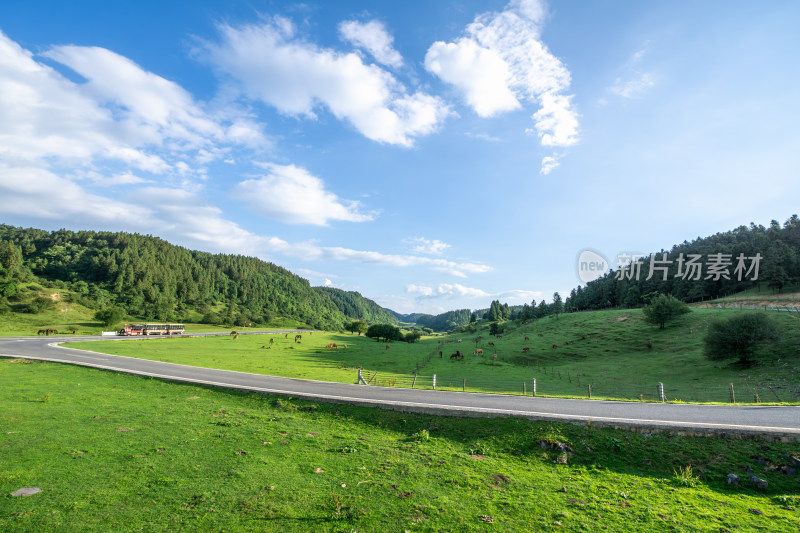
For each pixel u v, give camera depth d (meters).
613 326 99.75
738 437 17.30
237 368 41.06
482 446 17.84
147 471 13.38
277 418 21.23
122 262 193.62
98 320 113.25
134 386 28.78
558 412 21.53
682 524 11.43
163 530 9.80
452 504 12.09
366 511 11.30
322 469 14.55
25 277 150.25
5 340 60.06
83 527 9.70
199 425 19.25
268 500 11.73
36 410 20.22
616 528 11.10
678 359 62.34
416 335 141.38
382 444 17.81
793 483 14.55
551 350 86.12
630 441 17.64
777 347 54.41
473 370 61.12
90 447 15.28
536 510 12.01
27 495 11.12
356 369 52.66
